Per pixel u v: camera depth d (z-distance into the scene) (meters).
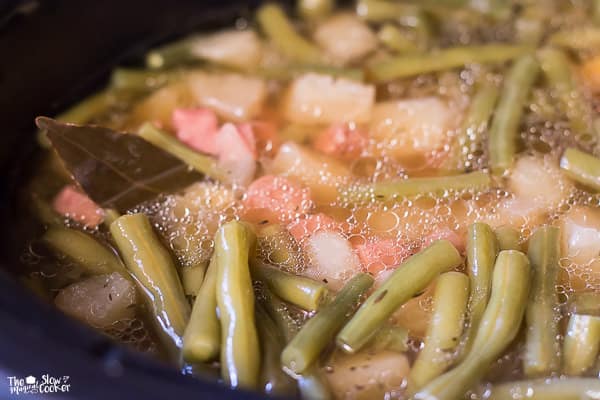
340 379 0.25
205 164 0.31
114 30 0.35
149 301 0.27
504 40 0.36
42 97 0.33
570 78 0.33
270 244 0.28
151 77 0.35
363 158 0.32
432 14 0.37
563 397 0.25
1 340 0.22
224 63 0.35
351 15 0.38
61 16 0.33
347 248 0.28
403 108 0.33
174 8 0.36
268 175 0.31
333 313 0.26
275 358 0.25
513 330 0.26
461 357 0.25
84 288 0.28
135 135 0.30
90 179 0.30
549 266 0.27
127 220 0.28
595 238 0.28
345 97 0.33
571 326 0.26
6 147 0.32
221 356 0.25
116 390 0.22
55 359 0.22
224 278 0.26
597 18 0.36
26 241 0.30
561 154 0.31
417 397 0.25
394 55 0.35
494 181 0.30
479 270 0.27
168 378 0.22
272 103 0.34
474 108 0.32
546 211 0.29
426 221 0.29
